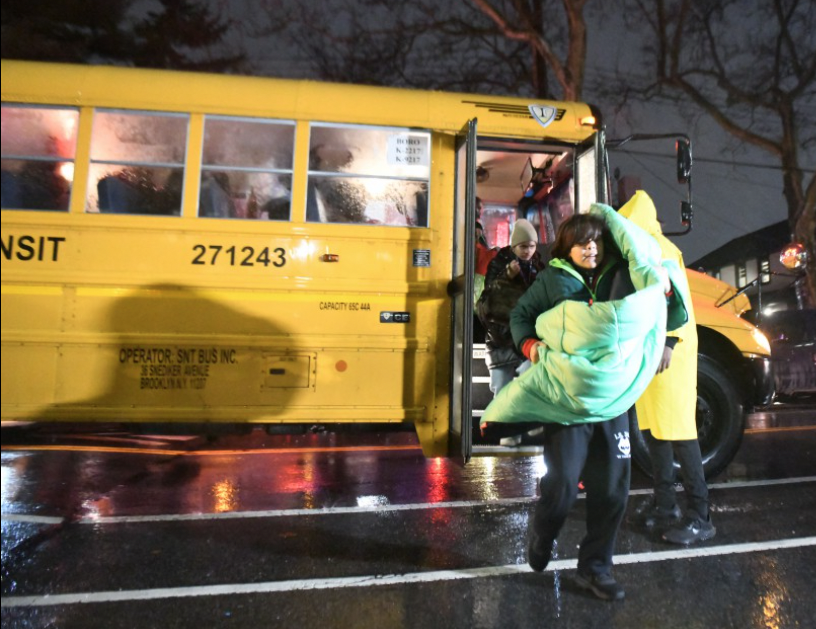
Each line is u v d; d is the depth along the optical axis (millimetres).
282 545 3547
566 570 3213
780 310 8492
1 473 5168
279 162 4375
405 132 4539
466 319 4133
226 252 4258
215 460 5754
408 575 3150
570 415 2705
